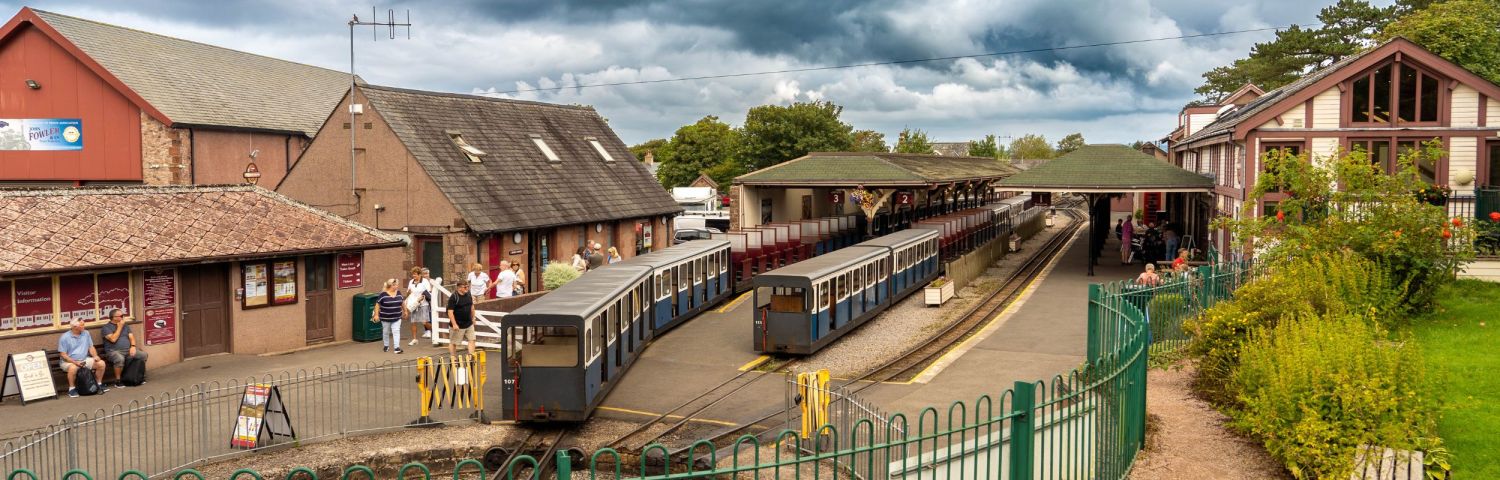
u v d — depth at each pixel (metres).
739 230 36.50
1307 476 11.52
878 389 18.88
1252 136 28.89
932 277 35.97
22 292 18.58
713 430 16.50
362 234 24.44
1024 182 35.59
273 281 22.75
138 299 20.39
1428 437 11.72
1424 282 20.28
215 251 21.25
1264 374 12.74
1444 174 27.53
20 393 17.91
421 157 30.48
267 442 15.17
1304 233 20.88
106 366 19.22
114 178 34.03
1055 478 12.20
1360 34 64.12
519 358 16.69
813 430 14.81
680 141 87.94
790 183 40.78
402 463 15.11
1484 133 27.23
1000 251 44.03
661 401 18.61
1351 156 21.80
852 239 43.12
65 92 34.19
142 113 33.47
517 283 27.22
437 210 30.05
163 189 22.50
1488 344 17.77
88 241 19.72
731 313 29.25
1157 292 19.44
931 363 21.28
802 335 22.09
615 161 41.38
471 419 16.91
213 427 16.45
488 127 35.72
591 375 17.09
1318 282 17.77
